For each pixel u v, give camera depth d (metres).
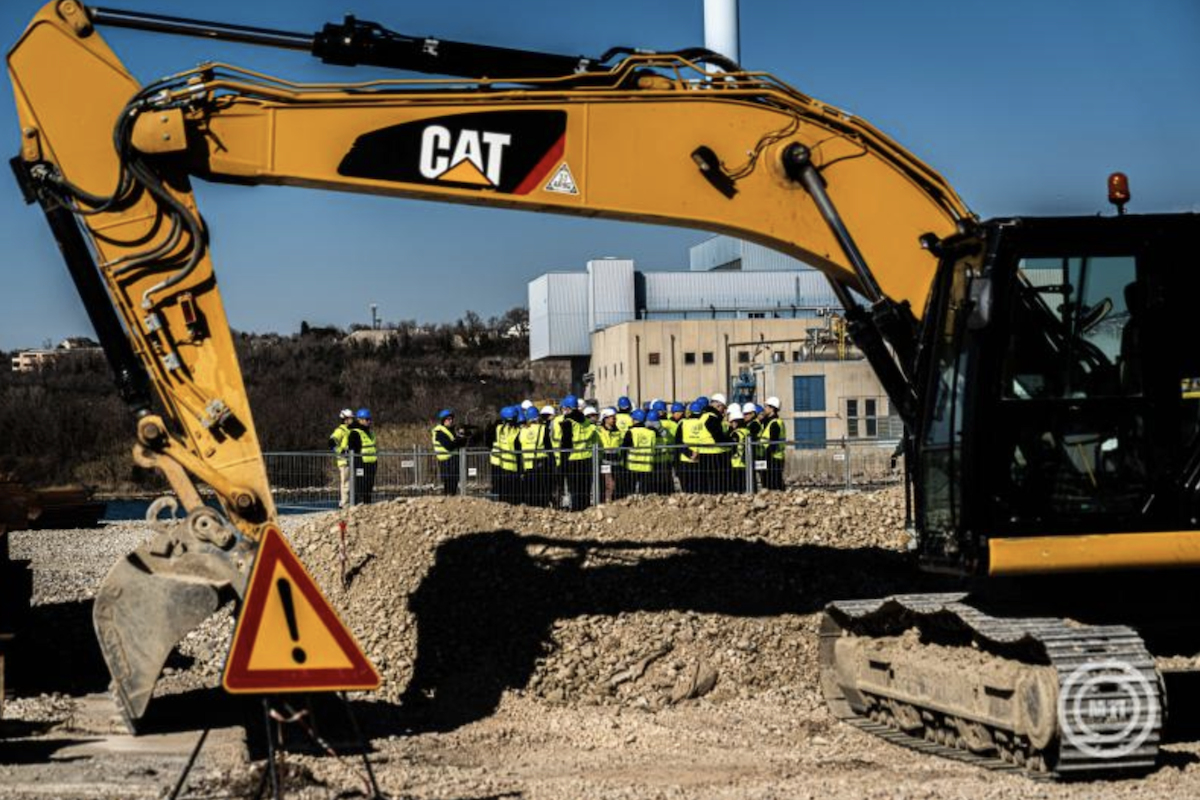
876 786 8.96
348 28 10.51
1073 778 9.09
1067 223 9.70
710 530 16.22
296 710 9.45
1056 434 9.75
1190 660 11.16
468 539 15.59
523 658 13.46
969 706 9.84
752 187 10.86
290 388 64.50
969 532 9.70
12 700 11.91
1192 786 8.83
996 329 9.65
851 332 11.07
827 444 24.19
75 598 18.16
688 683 13.02
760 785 9.08
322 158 10.38
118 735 10.52
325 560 16.14
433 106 10.50
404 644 13.83
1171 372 9.80
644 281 61.41
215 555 10.10
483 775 9.38
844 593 14.72
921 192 10.92
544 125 10.62
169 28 10.32
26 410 47.09
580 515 16.78
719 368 56.53
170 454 10.30
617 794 8.68
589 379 58.72
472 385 70.31
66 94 10.24
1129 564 9.69
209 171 10.30
